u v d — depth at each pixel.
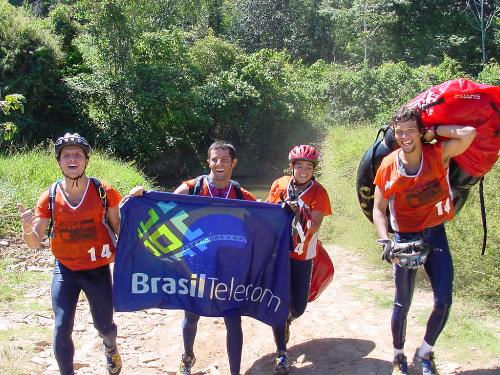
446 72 27.19
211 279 4.77
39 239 4.46
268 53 30.05
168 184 25.08
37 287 7.61
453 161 4.77
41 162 13.14
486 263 6.61
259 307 4.88
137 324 6.56
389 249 4.48
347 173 12.55
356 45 42.47
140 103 24.00
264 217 4.78
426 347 4.56
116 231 4.71
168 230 4.74
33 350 5.59
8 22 21.44
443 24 39.12
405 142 4.34
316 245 5.36
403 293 4.59
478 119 4.57
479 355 5.10
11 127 11.34
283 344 5.09
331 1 44.84
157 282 4.79
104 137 23.67
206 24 44.06
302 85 29.38
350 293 7.12
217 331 6.15
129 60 24.88
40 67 21.62
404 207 4.55
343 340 5.64
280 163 28.27
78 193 4.48
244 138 27.94
